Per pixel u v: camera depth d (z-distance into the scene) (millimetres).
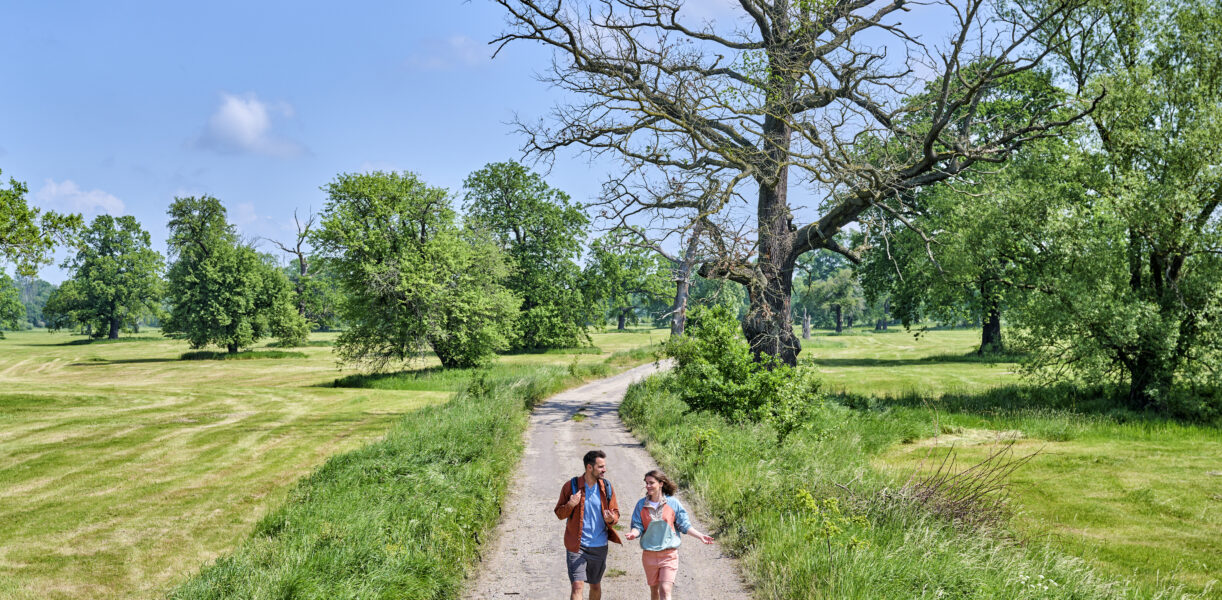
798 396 19312
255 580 7910
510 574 8953
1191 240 22875
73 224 24781
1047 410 23375
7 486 15047
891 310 51906
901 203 25453
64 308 100125
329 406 29172
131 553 10680
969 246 27531
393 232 42594
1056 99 27672
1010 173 29000
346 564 8273
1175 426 21094
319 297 88688
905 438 19547
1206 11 24219
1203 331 23203
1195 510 12125
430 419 20734
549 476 14594
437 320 42656
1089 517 11820
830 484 11734
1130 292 24219
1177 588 8469
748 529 9914
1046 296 25031
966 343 74250
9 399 28906
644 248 27797
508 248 64562
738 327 20594
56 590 9273
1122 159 25234
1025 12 26625
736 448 15031
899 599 7277
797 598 7660
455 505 10969
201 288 72750
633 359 50688
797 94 24797
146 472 16422
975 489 11203
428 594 7910
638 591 8367
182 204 73188
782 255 27031
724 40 25547
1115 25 26516
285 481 15422
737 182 24281
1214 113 22734
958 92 24781
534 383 30938
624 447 17828
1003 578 8008
